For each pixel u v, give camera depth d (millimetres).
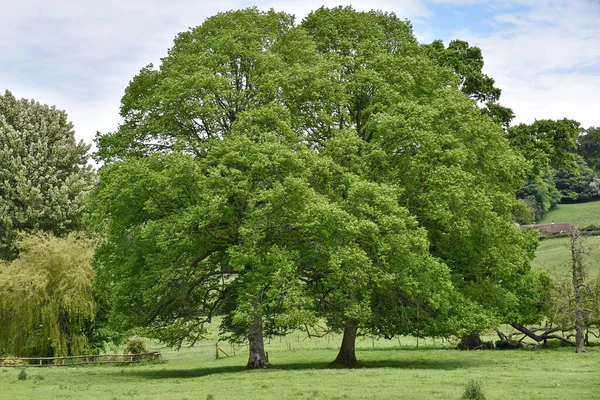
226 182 33062
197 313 39406
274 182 34031
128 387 30281
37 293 51438
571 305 50969
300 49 40031
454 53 60344
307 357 51125
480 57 62875
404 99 39219
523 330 56625
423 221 39062
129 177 34406
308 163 34844
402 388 26203
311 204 32781
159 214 35656
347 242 34312
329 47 44000
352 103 41031
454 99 41500
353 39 43875
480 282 40812
